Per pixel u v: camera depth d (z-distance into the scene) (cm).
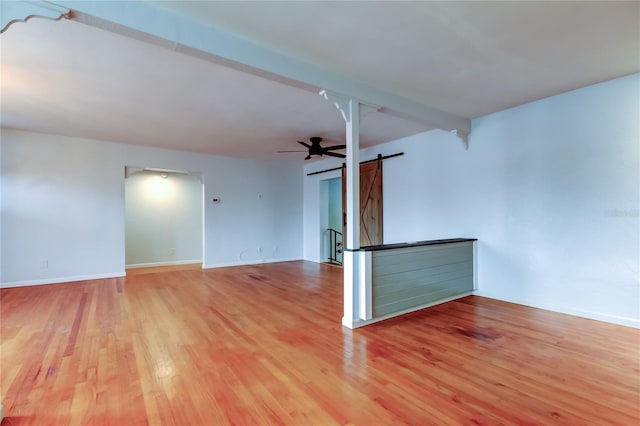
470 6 208
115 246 583
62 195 540
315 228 784
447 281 411
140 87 332
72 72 297
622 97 319
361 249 326
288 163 795
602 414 177
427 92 353
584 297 345
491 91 351
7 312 370
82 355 254
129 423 171
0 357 250
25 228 513
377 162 593
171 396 197
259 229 756
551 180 370
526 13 216
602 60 283
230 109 400
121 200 589
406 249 364
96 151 568
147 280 555
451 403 189
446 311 371
